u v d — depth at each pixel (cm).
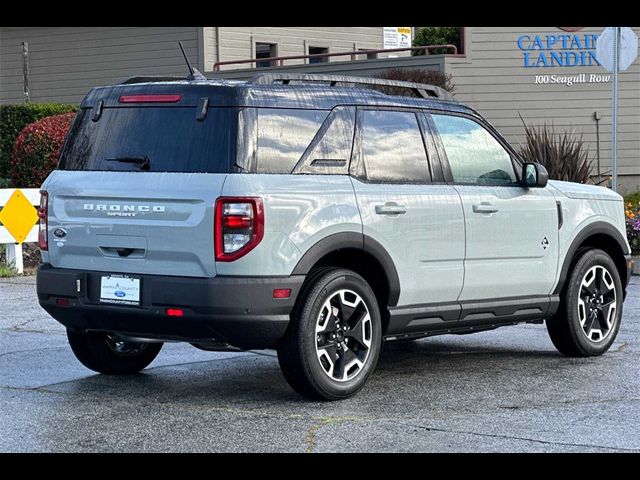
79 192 732
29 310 1146
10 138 2228
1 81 2711
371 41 2809
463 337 1013
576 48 2267
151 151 712
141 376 814
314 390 711
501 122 2259
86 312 725
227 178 679
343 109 746
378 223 741
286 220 688
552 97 2269
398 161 773
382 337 770
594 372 838
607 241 941
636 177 2302
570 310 886
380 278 761
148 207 699
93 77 2583
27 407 708
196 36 2422
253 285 674
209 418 677
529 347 955
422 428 652
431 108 809
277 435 635
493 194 827
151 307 696
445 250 788
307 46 2636
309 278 711
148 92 725
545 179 845
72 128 762
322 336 714
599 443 620
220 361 879
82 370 836
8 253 1492
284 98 714
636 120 2284
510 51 2247
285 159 705
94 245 724
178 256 688
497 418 679
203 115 698
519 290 850
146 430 647
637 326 1052
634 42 1545
